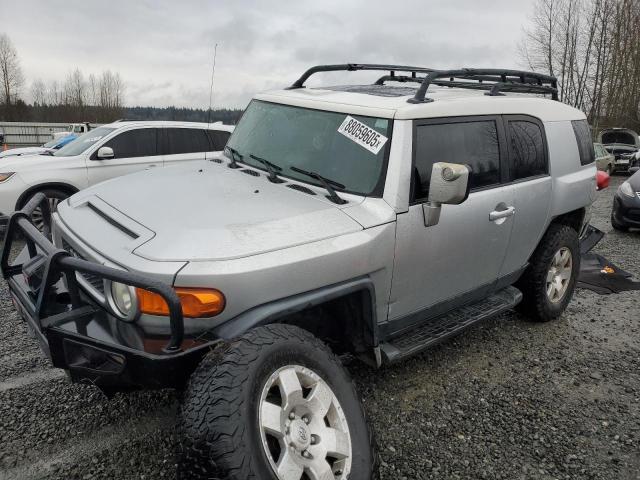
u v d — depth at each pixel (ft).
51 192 25.73
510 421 11.18
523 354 14.26
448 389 12.29
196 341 8.07
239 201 9.73
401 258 10.30
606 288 19.72
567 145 15.46
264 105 13.21
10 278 10.28
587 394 12.42
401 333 11.35
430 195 9.90
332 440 7.97
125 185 11.02
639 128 128.67
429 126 11.02
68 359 8.17
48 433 9.95
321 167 10.93
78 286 8.56
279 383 7.73
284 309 8.44
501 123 13.02
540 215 14.29
